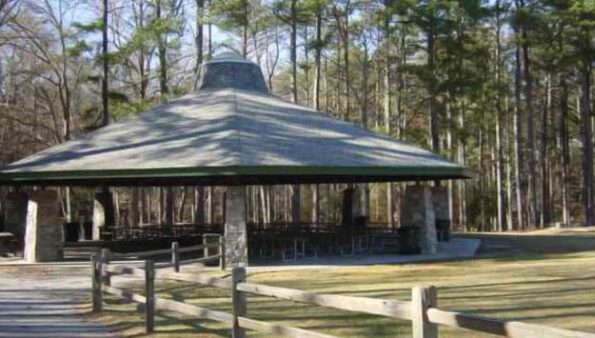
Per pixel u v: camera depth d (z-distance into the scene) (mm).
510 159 47781
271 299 11211
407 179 21906
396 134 39438
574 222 51500
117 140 19484
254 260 18125
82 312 10391
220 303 10773
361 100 45656
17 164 18828
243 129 19047
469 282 12719
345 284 12969
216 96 22281
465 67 36500
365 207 40875
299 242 19562
